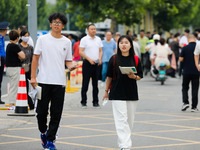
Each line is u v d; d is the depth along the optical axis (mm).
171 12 68812
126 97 13883
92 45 24078
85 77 24078
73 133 17312
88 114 22047
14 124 18812
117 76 13961
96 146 15117
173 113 22625
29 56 22000
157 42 41688
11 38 21797
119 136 13688
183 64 23375
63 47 14469
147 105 25641
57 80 14383
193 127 18812
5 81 41438
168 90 34312
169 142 15844
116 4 51125
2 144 15281
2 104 24297
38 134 16969
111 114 22062
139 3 51812
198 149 14797
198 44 22547
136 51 43719
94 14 51844
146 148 14852
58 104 14445
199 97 30000
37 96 14336
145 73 50312
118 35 42250
